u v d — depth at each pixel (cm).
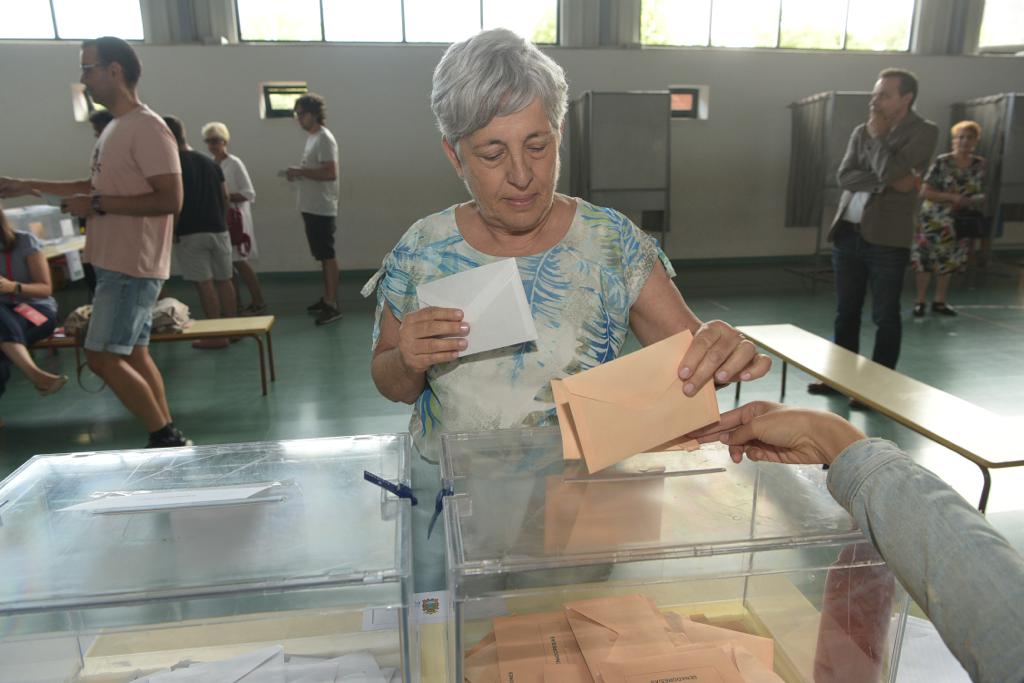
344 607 64
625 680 70
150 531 73
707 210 813
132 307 265
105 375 272
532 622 79
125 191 258
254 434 338
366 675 76
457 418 106
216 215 464
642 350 79
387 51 729
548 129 87
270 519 75
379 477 83
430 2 737
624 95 684
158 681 75
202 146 717
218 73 705
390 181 760
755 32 785
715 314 590
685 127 786
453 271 105
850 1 785
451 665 72
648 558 68
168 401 385
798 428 74
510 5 750
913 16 795
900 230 328
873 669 78
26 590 62
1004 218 740
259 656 78
